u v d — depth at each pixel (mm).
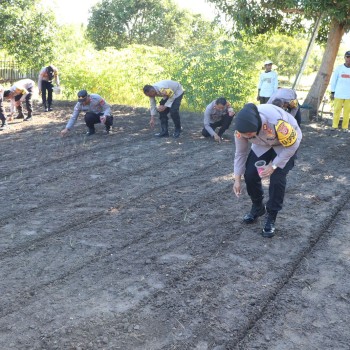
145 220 4781
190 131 9570
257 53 13953
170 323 3014
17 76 22453
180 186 5898
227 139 8773
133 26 33438
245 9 11344
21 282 3537
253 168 4152
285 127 3625
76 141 8531
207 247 4125
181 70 13703
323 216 4855
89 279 3582
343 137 9219
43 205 5230
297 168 6746
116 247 4148
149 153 7637
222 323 3008
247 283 3498
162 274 3645
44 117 11172
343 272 3686
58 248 4133
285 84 23938
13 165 6926
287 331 2934
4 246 4176
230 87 13148
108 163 7012
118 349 2758
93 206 5191
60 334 2898
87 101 8234
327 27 12609
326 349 2756
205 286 3459
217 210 5043
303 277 3605
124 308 3184
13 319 3064
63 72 14906
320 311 3146
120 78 14734
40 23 18828
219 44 13703
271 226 4301
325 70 11758
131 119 11055
